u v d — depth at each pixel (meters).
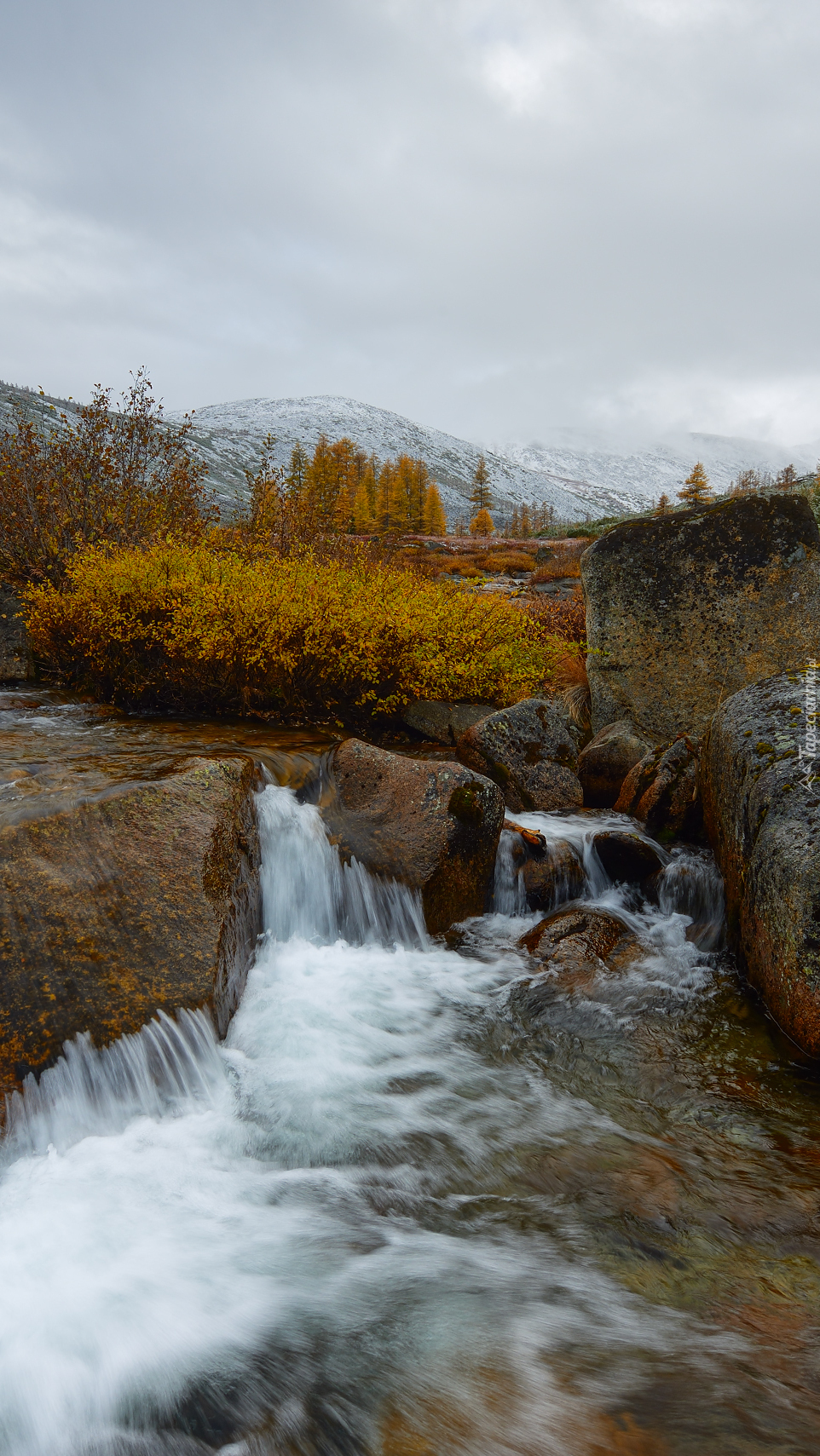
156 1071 2.79
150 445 9.11
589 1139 2.74
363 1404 1.80
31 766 4.31
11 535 8.25
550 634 8.73
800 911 3.18
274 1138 2.72
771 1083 3.06
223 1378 1.87
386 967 3.97
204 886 3.19
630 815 5.58
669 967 3.96
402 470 95.31
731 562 6.59
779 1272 2.14
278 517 9.58
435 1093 3.00
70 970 2.79
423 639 6.14
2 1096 2.51
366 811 4.47
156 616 6.11
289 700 6.16
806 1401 1.76
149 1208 2.39
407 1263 2.21
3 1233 2.25
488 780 4.63
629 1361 1.89
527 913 4.70
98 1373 1.88
